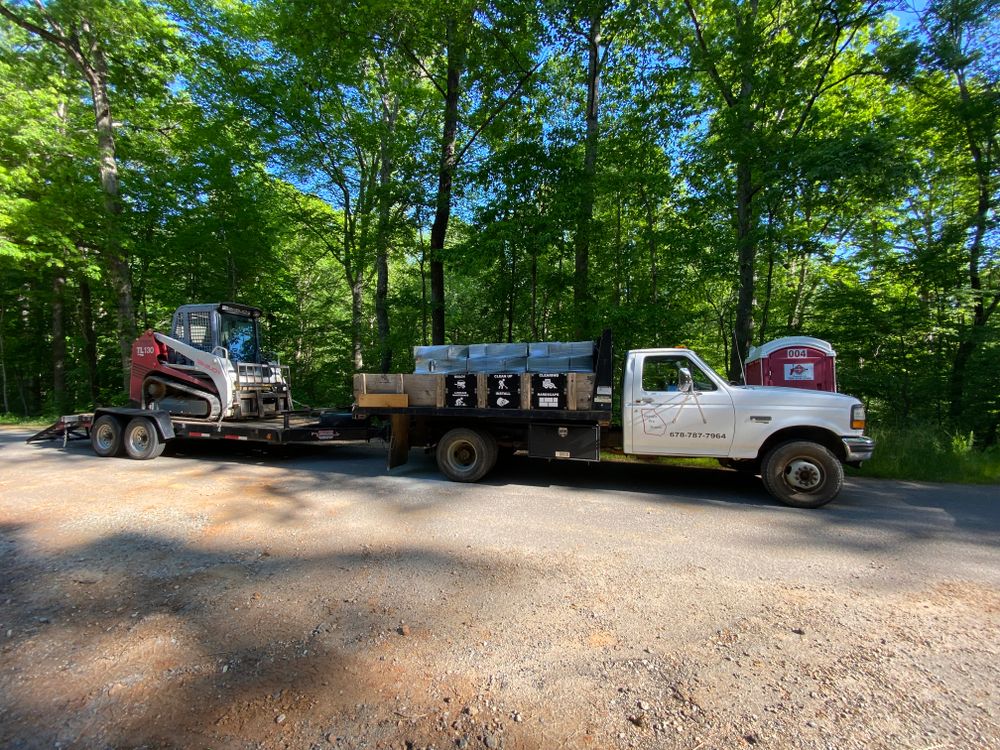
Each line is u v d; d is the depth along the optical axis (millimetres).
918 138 11375
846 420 5961
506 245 10625
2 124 13703
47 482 6809
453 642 2814
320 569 3844
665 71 10648
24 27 14227
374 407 7473
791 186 8945
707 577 3750
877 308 11750
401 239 14828
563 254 11219
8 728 2098
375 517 5246
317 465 8422
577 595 3426
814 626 3023
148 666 2564
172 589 3477
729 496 6367
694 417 6391
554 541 4527
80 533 4629
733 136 9852
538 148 10734
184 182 15258
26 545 4309
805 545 4484
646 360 6719
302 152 14508
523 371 7293
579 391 6602
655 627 3002
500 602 3314
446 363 7633
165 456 9312
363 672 2525
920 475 7699
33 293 18469
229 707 2248
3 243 12281
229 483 6809
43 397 24531
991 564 4051
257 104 13891
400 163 13961
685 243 10562
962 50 10219
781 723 2156
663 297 11391
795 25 10852
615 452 6938
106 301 18797
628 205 11977
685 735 2082
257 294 17906
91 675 2480
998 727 2135
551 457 6805
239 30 14227
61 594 3391
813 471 5824
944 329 11461
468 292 17453
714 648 2770
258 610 3182
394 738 2061
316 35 12750
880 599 3404
